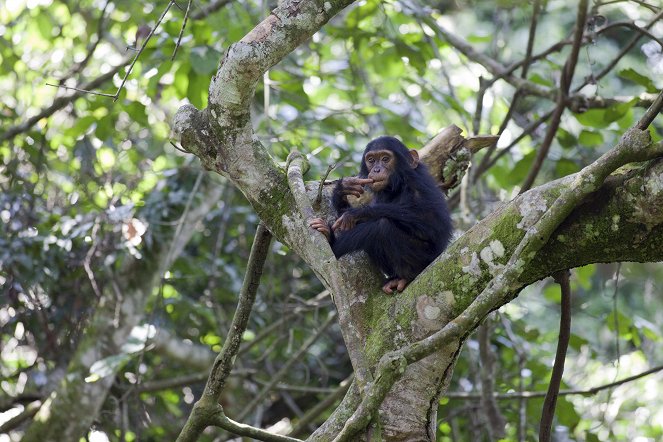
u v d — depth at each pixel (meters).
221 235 12.16
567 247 5.34
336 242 6.86
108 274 11.45
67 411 11.59
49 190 13.23
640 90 17.05
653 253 5.19
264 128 12.52
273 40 5.97
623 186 5.15
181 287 13.37
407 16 12.41
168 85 12.52
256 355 14.27
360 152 12.70
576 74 17.17
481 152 13.21
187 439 6.43
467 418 12.48
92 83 12.61
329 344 14.27
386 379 4.86
